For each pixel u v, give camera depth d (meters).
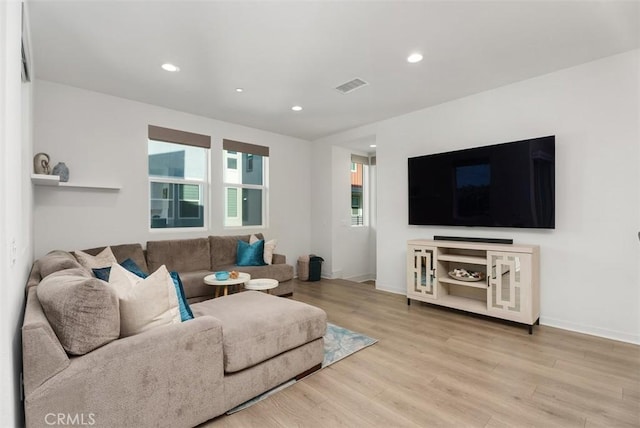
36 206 3.22
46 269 1.94
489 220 3.44
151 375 1.46
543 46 2.60
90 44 2.55
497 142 3.46
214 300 2.54
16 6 1.30
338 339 2.80
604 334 2.80
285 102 3.91
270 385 1.97
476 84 3.37
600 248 2.82
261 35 2.43
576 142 2.94
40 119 3.24
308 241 5.96
